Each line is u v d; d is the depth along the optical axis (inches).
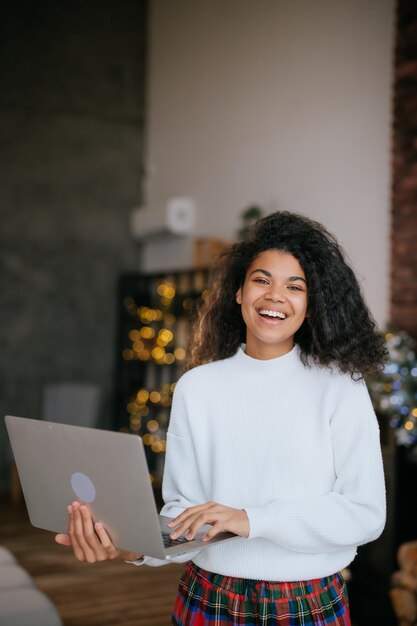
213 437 60.9
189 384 63.0
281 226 62.0
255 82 205.9
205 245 215.5
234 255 65.7
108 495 52.8
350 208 169.3
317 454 57.9
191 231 235.3
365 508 55.4
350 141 169.8
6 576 102.8
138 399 241.8
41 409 239.6
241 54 212.4
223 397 61.2
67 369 252.5
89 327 256.1
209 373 62.9
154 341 241.8
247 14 209.6
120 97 261.4
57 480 56.3
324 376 60.2
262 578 57.6
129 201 263.0
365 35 166.1
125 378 255.0
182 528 52.4
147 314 244.7
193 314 77.6
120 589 148.5
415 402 125.0
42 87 249.8
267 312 59.5
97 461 52.4
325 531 54.4
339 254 62.1
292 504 55.0
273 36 198.2
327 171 177.2
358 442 57.0
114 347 260.4
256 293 60.1
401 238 149.1
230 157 216.4
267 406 59.7
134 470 50.3
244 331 67.3
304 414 58.9
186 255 238.2
